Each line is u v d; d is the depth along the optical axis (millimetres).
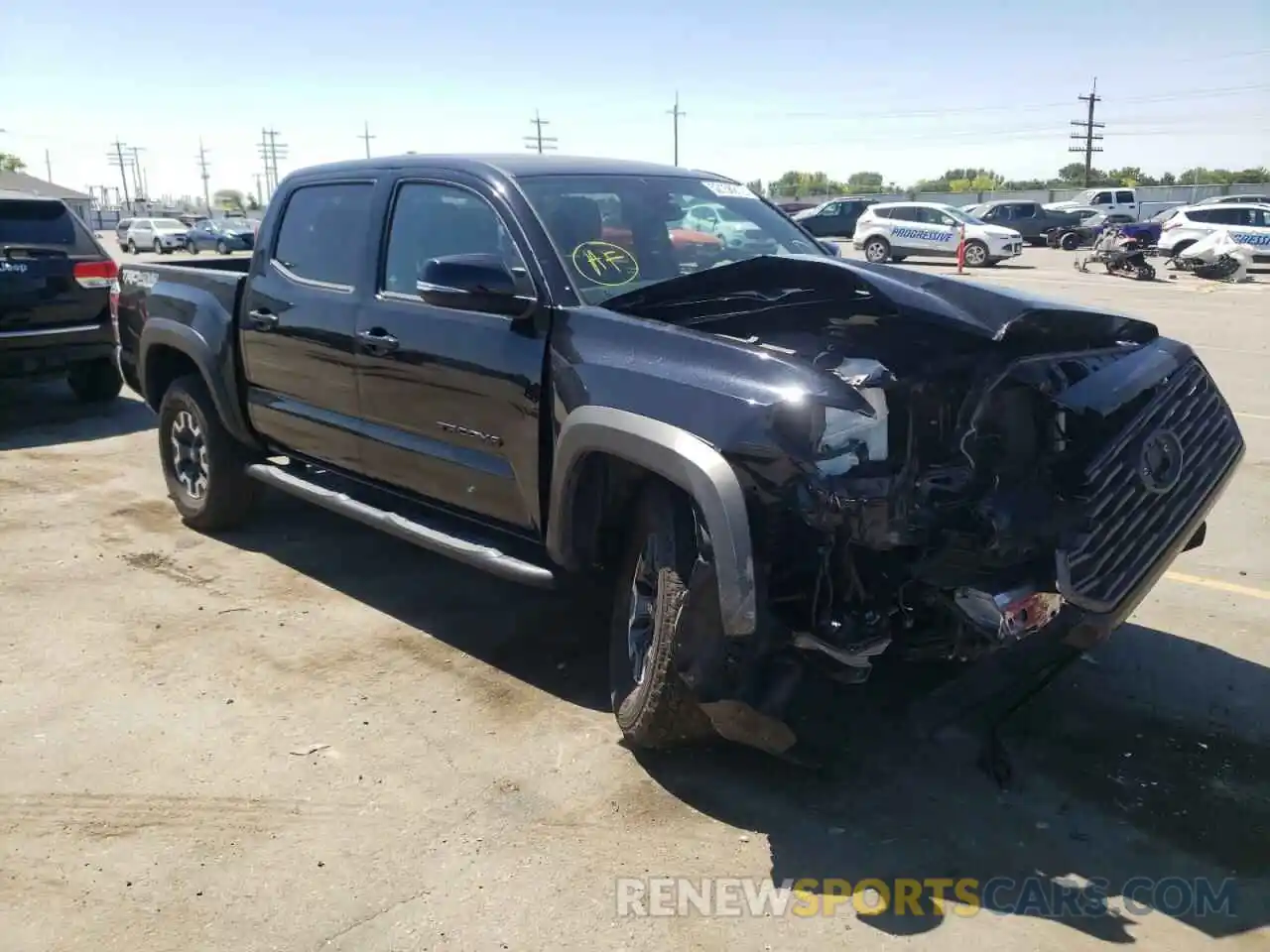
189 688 4230
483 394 4039
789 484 2963
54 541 5926
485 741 3830
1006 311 3184
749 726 3160
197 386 5855
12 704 4098
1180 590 5176
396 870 3131
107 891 3045
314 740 3840
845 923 2902
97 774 3621
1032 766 3650
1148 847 3223
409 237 4543
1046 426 3355
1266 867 3131
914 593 3186
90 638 4684
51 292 8641
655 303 3764
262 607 5020
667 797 3479
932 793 3496
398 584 5305
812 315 3836
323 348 4836
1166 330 14320
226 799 3479
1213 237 24516
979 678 3221
